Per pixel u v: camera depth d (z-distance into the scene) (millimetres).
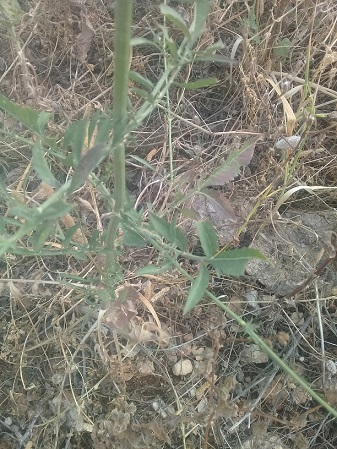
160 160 481
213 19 487
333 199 481
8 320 433
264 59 493
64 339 417
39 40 521
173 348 422
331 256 385
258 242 463
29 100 464
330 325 446
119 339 430
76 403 399
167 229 261
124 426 377
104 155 214
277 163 438
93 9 493
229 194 471
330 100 504
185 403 416
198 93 524
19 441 399
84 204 396
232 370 430
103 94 484
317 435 412
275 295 453
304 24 510
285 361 428
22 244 430
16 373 418
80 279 349
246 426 415
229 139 489
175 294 439
